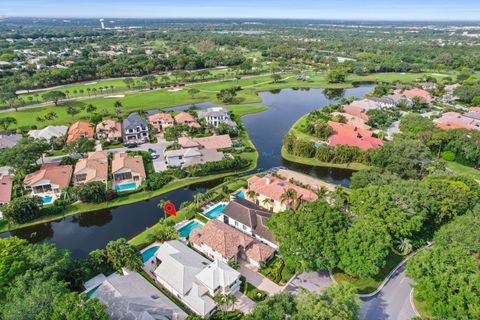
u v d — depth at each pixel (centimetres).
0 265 4762
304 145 11138
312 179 9162
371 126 14088
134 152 11044
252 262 6141
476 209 6331
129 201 8525
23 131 12688
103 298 4816
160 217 7944
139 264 5806
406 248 6112
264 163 10869
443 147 11112
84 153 11144
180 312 4897
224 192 8594
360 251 5181
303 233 5494
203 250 6412
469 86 18250
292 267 5628
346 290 4547
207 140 11656
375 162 10062
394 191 6512
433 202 6394
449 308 4441
